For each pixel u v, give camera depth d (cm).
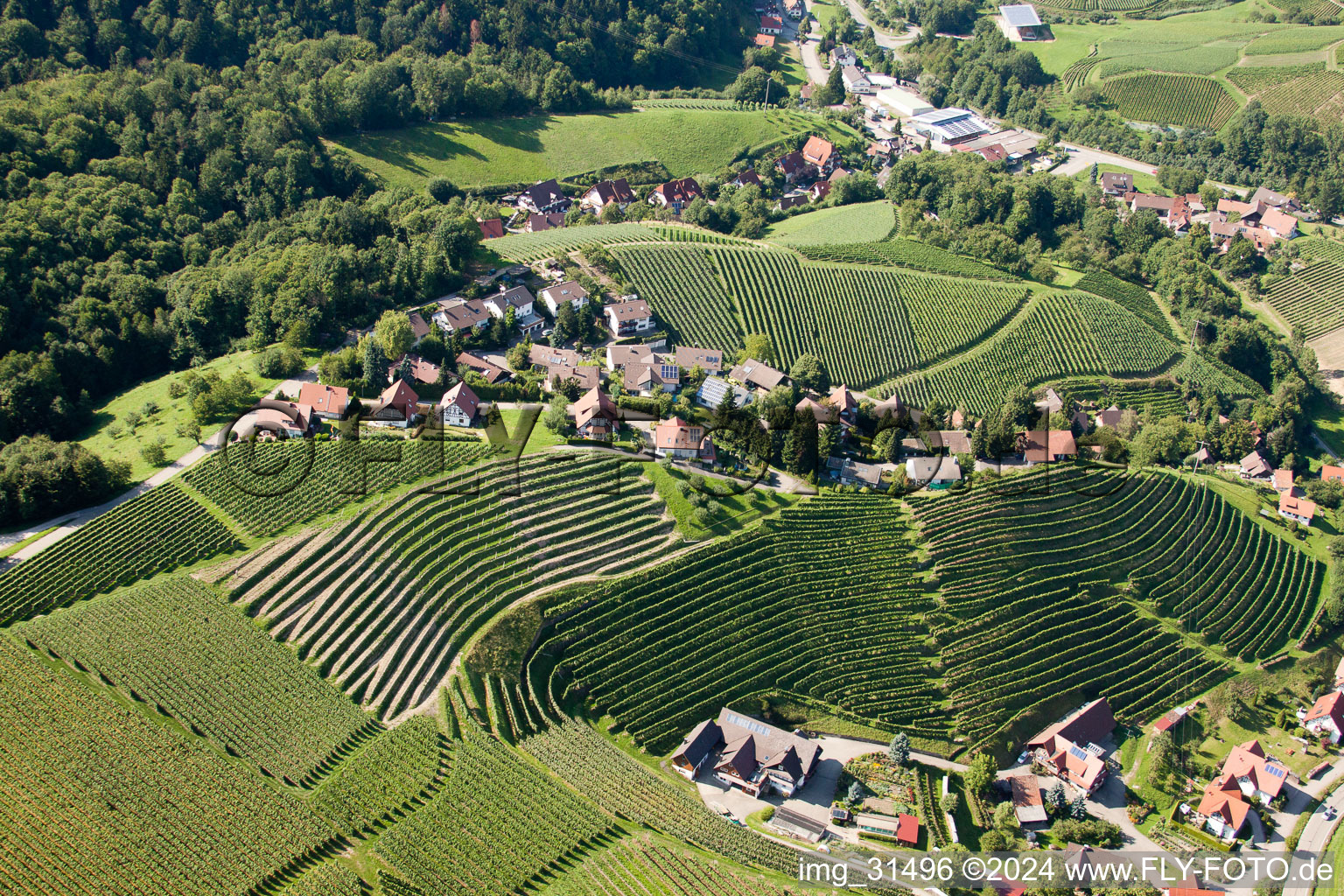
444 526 11706
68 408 13338
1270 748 12075
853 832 9888
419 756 9500
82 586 10581
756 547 12450
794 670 11506
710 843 9331
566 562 11731
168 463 12394
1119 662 12694
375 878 8500
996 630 12412
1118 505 14475
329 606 10712
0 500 11238
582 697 10756
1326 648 13638
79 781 8856
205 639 10156
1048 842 10331
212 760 9169
